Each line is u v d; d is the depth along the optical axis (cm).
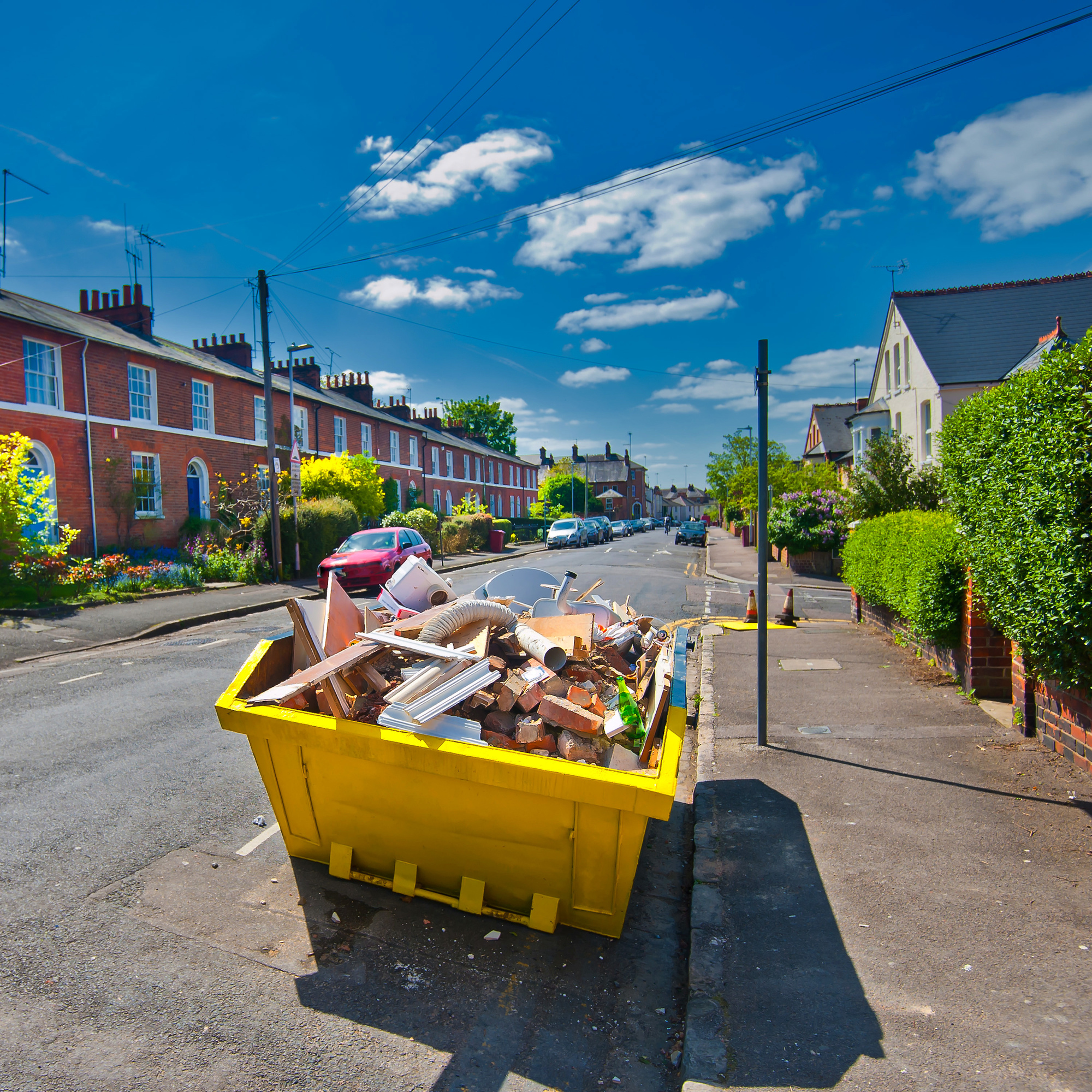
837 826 457
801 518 2212
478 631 407
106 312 2255
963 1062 267
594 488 10469
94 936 350
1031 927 347
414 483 3972
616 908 348
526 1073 275
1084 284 2906
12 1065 268
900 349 3069
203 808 499
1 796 516
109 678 877
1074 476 444
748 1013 296
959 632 745
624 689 352
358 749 347
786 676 831
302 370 3272
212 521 2183
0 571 1366
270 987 317
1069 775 518
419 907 381
